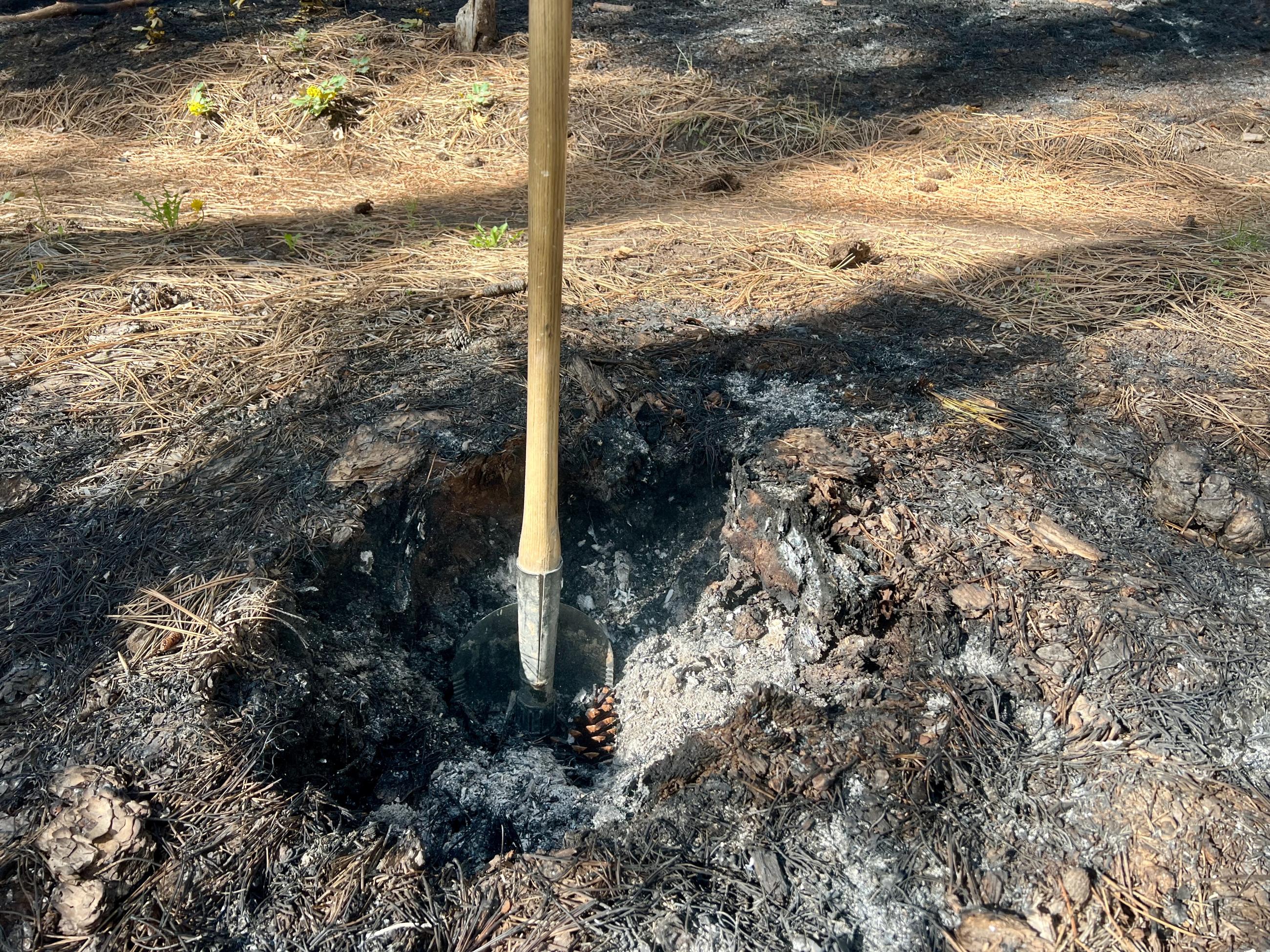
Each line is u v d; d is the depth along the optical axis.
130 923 2.00
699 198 5.85
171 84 6.98
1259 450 3.41
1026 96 7.22
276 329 3.92
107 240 4.70
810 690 2.68
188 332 3.88
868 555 2.89
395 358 3.74
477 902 2.15
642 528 3.53
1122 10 8.70
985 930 2.08
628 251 4.77
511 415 3.37
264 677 2.52
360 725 2.75
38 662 2.46
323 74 7.10
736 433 3.49
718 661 2.90
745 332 4.12
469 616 3.35
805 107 7.03
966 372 3.85
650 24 8.43
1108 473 3.30
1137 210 5.59
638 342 3.99
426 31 7.91
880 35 8.22
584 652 3.26
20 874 2.04
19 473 3.11
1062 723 2.51
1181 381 3.80
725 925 2.09
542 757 2.92
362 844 2.23
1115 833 2.25
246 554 2.79
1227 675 2.58
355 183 5.98
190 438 3.29
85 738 2.29
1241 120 6.77
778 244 4.95
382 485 3.07
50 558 2.78
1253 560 2.98
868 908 2.14
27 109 6.80
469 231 5.05
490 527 3.37
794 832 2.28
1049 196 5.84
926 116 6.89
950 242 4.97
